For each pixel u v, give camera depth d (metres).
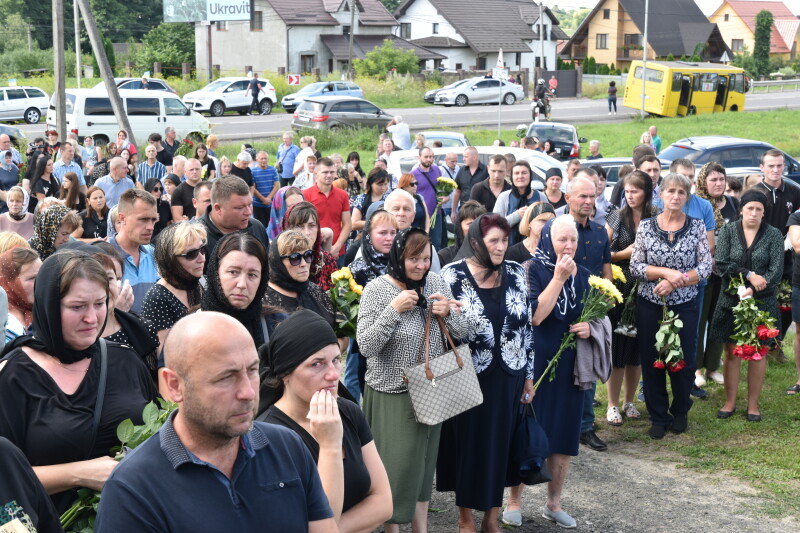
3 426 3.18
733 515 5.65
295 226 5.91
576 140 24.61
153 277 5.52
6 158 14.56
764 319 7.01
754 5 99.44
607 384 7.43
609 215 7.46
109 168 12.83
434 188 11.59
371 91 52.06
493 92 50.75
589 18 81.75
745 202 7.40
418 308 4.72
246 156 13.39
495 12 73.62
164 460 2.40
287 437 2.64
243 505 2.43
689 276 6.73
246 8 61.84
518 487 5.55
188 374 2.34
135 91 30.33
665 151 18.53
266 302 4.88
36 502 2.57
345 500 3.27
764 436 6.96
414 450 4.66
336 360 3.25
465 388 4.65
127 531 2.32
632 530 5.46
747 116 41.03
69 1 86.31
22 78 52.19
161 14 95.94
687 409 7.08
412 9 72.69
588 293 5.73
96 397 3.32
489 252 5.00
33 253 4.36
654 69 42.03
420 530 4.91
